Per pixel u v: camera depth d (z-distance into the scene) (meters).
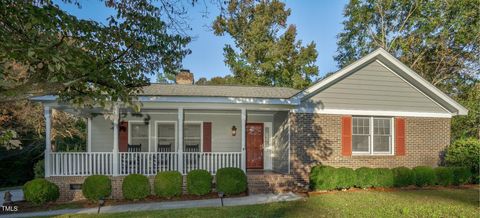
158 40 6.25
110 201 10.62
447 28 21.42
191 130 14.80
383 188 12.32
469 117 20.61
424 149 14.04
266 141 15.43
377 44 25.73
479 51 21.14
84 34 5.50
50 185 10.25
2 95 4.58
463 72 22.25
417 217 7.59
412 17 23.28
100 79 5.62
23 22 4.60
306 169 12.66
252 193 11.68
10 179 18.86
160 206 9.66
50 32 4.76
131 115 14.30
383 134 13.84
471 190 11.90
